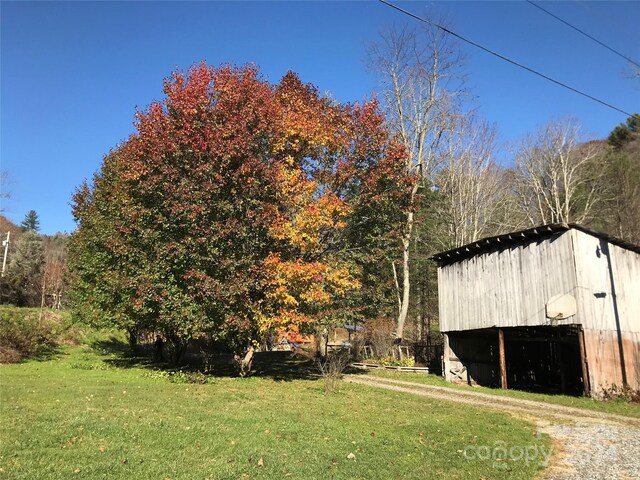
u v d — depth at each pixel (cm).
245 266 1803
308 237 1942
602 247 1862
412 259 3734
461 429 1049
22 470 600
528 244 1941
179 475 621
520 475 712
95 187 2745
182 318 1756
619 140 5628
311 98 2453
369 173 2245
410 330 3797
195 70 1927
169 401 1202
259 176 1866
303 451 776
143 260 1845
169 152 1827
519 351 2445
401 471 701
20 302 4606
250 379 1892
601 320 1775
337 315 2073
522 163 5250
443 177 4012
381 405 1378
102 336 3538
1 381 1436
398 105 3431
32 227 11662
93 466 633
